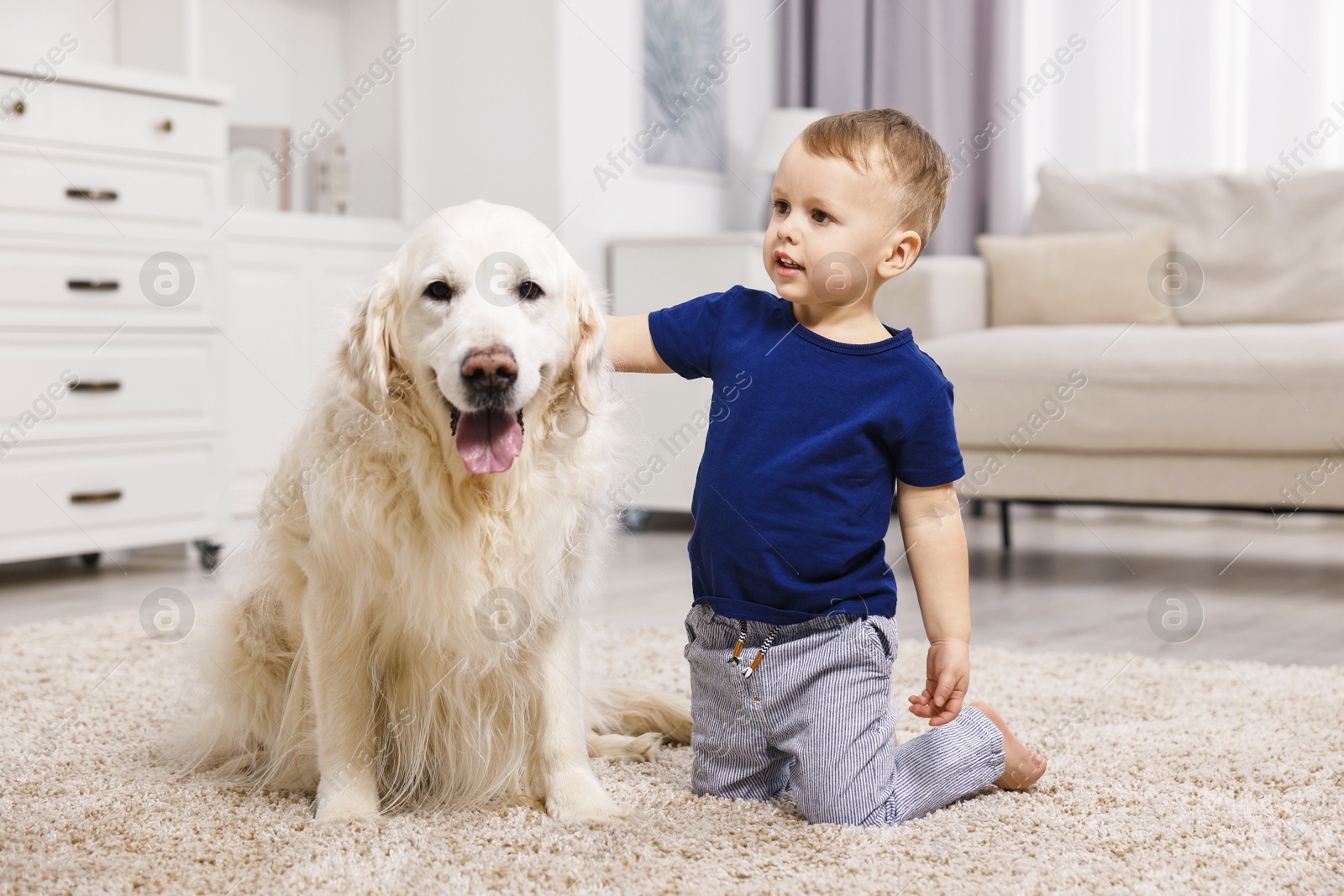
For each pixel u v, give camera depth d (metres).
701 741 1.36
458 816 1.27
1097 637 2.25
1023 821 1.23
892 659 1.34
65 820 1.23
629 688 1.65
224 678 1.46
